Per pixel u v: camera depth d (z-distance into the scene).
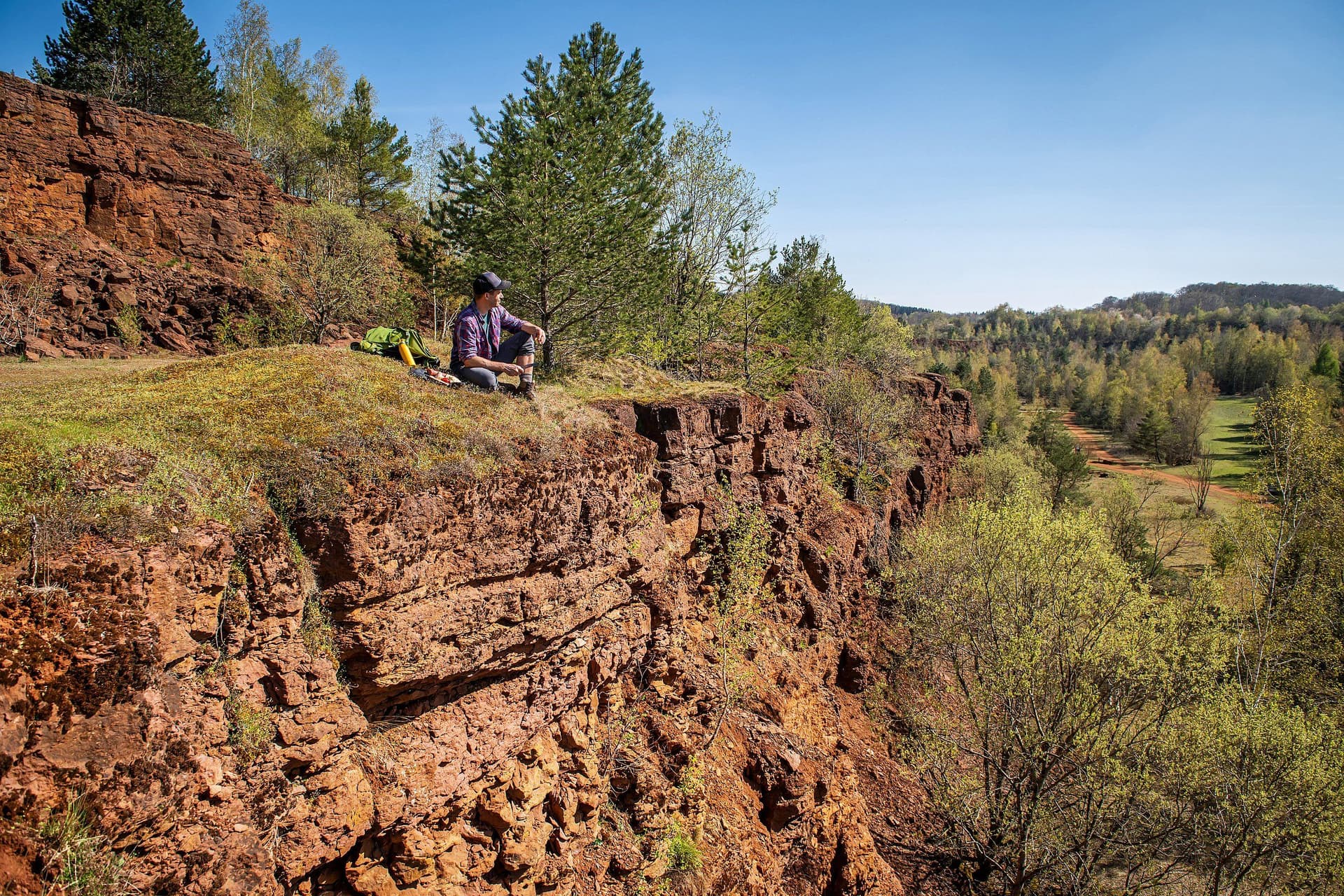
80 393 6.30
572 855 7.34
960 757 17.19
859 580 19.95
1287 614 23.17
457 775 6.25
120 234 20.66
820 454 21.16
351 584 5.35
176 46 30.88
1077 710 15.01
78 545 4.03
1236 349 125.25
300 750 4.93
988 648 16.70
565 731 7.64
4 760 3.39
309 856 4.88
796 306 26.02
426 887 5.84
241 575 4.74
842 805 11.20
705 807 9.19
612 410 11.18
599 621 8.45
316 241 22.30
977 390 98.12
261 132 36.84
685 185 22.73
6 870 3.28
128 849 3.86
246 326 19.53
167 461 4.97
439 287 17.83
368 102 36.72
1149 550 42.38
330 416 6.25
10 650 3.54
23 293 16.92
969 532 18.38
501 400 8.08
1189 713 15.45
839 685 17.78
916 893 13.44
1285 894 14.91
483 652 6.48
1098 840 14.95
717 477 13.19
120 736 3.85
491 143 15.54
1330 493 25.30
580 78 16.09
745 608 12.73
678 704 9.76
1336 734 15.78
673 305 20.50
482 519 6.45
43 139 19.38
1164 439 82.69
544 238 14.84
